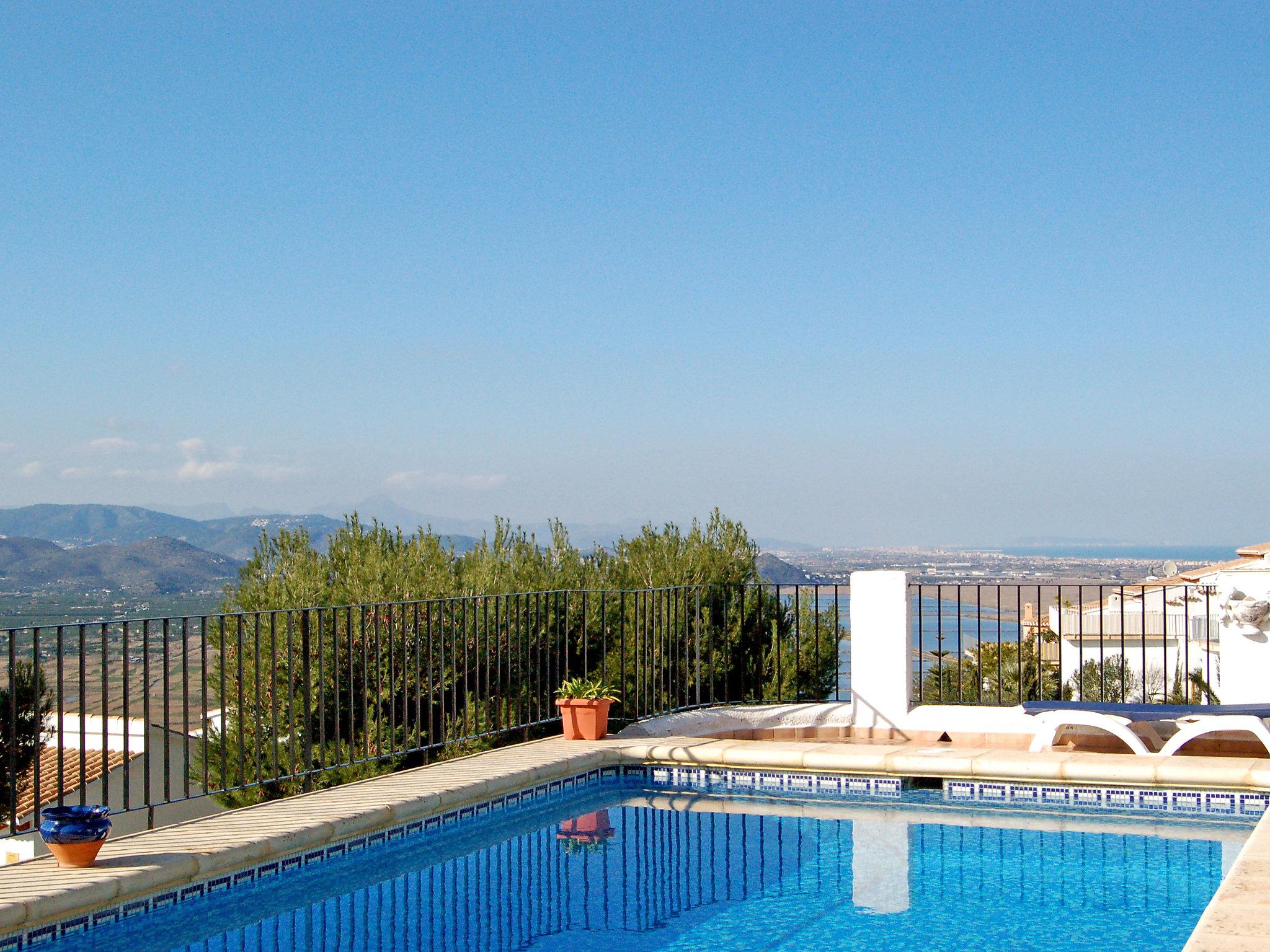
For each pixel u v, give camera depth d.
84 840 4.98
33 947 4.49
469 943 4.83
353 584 9.78
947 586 9.43
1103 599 9.05
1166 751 7.68
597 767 8.30
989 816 7.24
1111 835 6.67
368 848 6.26
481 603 9.94
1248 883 3.92
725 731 9.33
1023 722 8.67
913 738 9.01
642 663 10.45
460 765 7.71
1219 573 8.26
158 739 16.64
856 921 5.12
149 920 4.98
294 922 5.11
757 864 6.12
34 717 10.79
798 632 10.59
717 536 11.59
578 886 5.69
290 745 6.88
